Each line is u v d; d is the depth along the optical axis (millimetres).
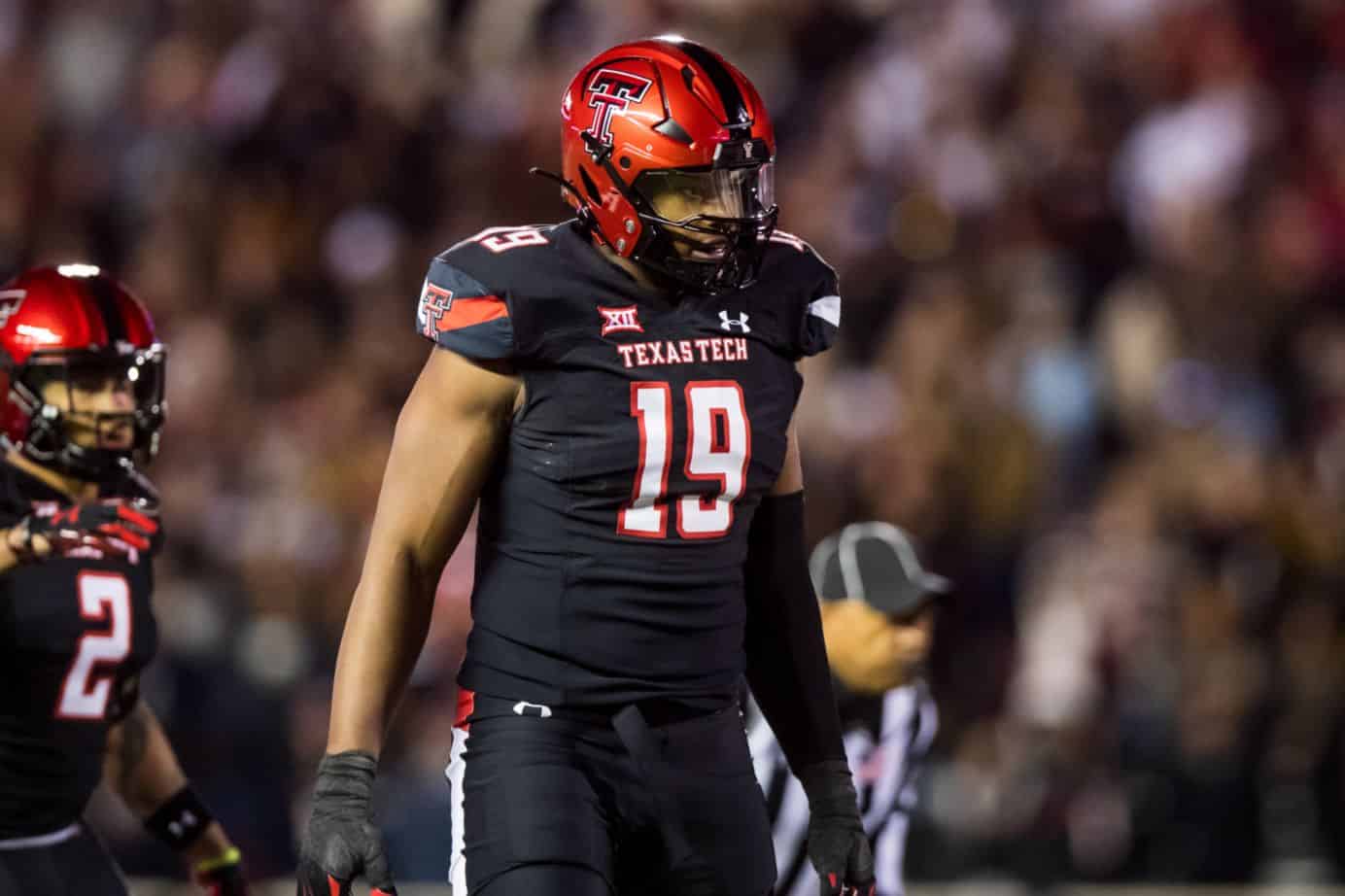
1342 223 36531
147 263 35625
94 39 39812
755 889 11523
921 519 30000
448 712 26625
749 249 11234
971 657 28859
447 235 36219
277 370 33531
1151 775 27062
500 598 11195
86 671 13867
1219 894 24984
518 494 11109
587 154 11078
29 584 13633
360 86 38250
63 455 13992
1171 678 27891
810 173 37062
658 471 10977
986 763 26969
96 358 13875
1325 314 35562
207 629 27266
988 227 35812
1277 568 29641
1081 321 34969
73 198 37562
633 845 11320
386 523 11047
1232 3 38562
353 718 10844
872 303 35000
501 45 39375
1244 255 35312
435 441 11031
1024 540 30547
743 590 11797
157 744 14602
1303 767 27391
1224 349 34125
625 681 11109
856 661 14922
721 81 11078
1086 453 33062
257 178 36688
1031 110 37562
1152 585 28719
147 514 14219
